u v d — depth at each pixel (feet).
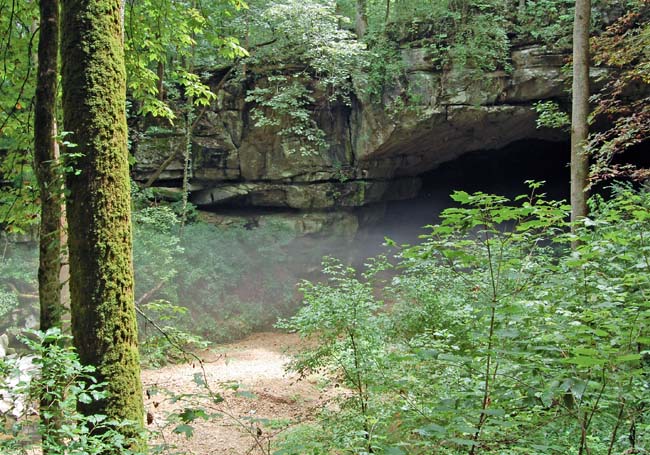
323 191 49.57
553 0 41.32
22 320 32.89
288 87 45.80
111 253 11.32
